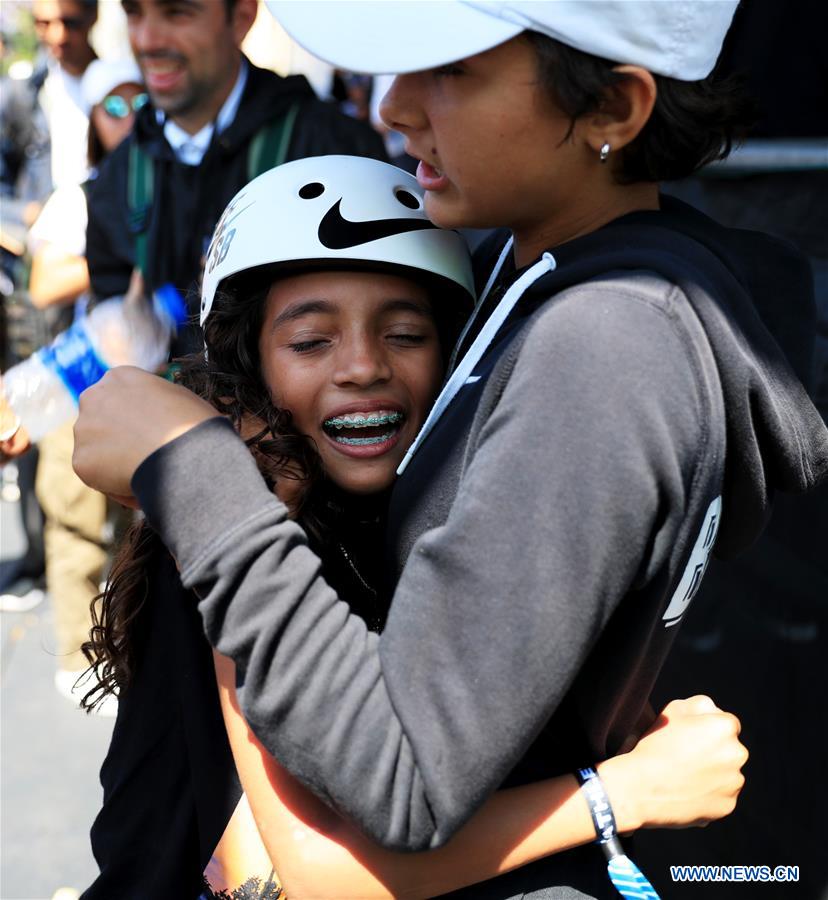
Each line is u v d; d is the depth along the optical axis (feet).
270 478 3.97
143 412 3.29
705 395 2.99
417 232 4.07
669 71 3.19
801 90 7.54
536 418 2.92
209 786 3.80
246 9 8.55
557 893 3.59
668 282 3.05
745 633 6.33
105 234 8.42
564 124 3.23
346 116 8.96
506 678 2.86
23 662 12.25
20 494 13.55
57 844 9.41
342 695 2.99
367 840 3.34
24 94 15.11
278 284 4.09
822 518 5.64
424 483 3.46
